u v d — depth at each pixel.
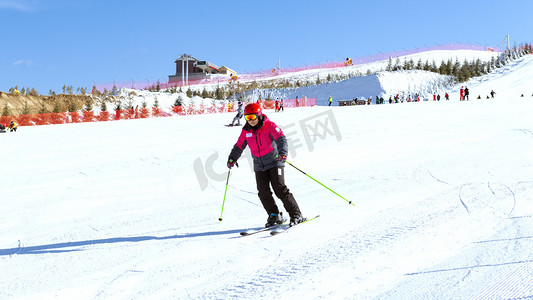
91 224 4.65
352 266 2.77
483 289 2.26
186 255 3.35
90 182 7.39
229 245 3.55
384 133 12.55
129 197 6.09
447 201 4.60
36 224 4.77
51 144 13.43
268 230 3.96
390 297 2.26
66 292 2.73
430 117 16.72
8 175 8.47
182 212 5.03
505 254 2.76
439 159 7.84
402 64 111.00
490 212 3.96
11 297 2.68
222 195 5.97
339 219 4.16
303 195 5.52
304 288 2.48
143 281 2.85
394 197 5.00
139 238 3.97
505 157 7.47
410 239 3.26
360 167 7.59
